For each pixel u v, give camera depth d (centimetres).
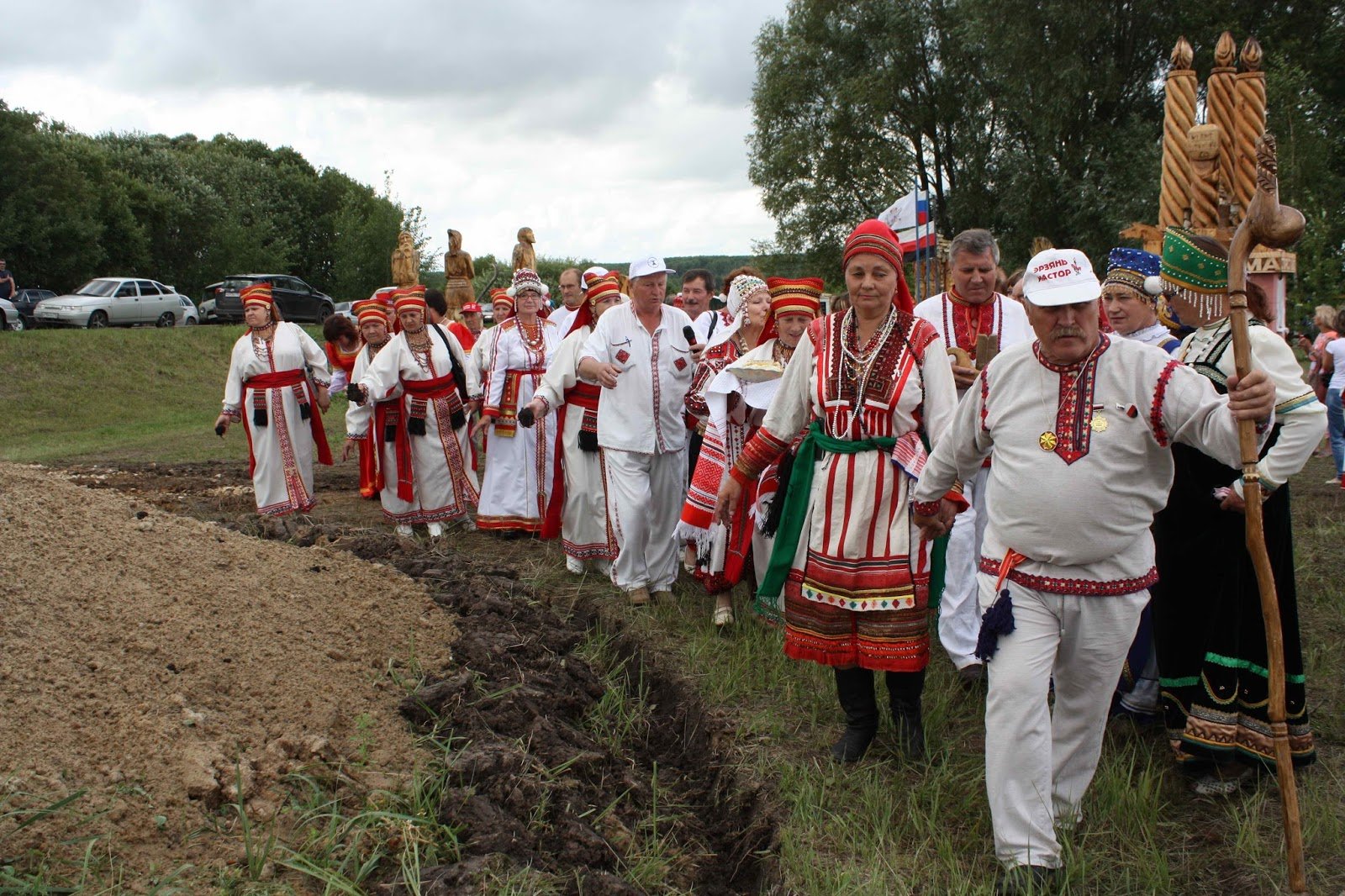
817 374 400
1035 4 2259
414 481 779
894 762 414
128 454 1353
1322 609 553
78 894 270
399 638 473
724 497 426
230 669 392
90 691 347
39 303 2695
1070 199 2245
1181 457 383
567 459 665
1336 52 2197
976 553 495
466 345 979
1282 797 313
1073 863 332
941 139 2995
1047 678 326
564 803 369
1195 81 643
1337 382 939
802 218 3030
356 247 4672
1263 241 299
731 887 364
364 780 358
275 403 813
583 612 600
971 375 487
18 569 402
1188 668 388
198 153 5531
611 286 655
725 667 509
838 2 2911
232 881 289
